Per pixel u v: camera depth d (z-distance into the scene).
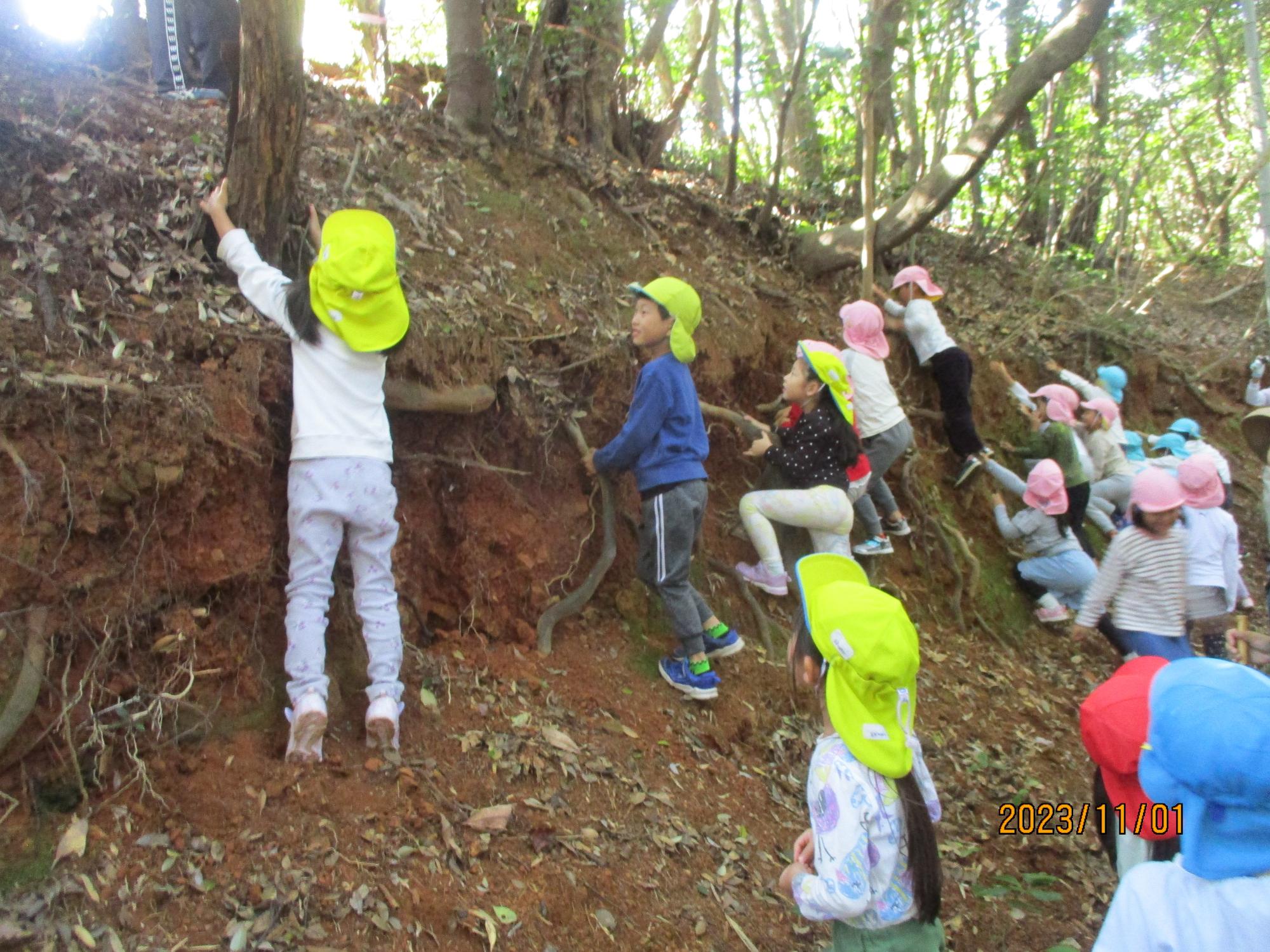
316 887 2.81
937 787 4.73
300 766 3.13
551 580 4.48
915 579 6.61
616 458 4.31
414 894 2.89
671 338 4.27
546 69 7.82
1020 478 8.18
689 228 7.15
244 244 3.45
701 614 4.50
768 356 6.42
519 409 4.50
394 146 5.77
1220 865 1.76
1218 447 10.73
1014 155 10.20
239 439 3.33
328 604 3.33
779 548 5.37
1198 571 5.65
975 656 6.35
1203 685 1.83
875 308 6.19
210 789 3.00
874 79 7.52
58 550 2.89
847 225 7.63
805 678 2.63
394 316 3.35
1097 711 2.67
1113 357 10.04
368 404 3.36
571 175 6.72
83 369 3.10
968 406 7.16
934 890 2.40
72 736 2.84
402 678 3.70
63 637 2.88
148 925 2.59
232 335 3.48
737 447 5.80
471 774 3.47
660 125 8.67
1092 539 8.27
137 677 3.02
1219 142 12.64
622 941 3.06
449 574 4.18
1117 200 12.73
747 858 3.65
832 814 2.37
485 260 5.14
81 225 3.59
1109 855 3.03
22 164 3.66
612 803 3.63
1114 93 11.15
